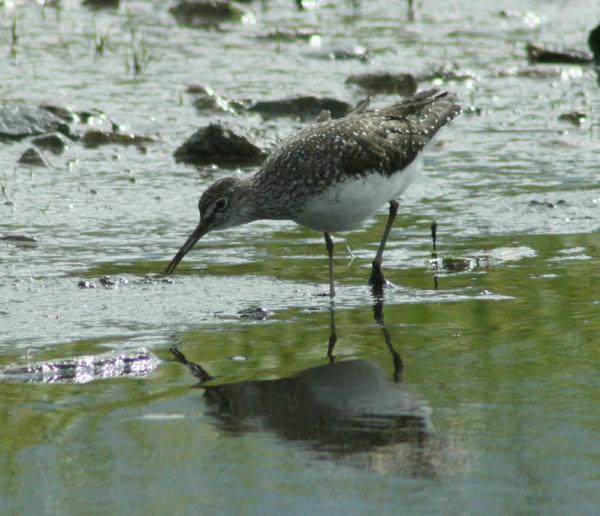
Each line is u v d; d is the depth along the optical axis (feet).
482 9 100.22
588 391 30.91
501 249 46.29
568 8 100.22
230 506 24.94
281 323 37.93
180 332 37.06
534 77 79.36
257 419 29.53
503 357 33.78
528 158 61.11
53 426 29.27
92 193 55.36
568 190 54.95
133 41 86.63
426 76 78.28
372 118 43.91
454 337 35.88
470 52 85.76
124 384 32.27
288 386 31.83
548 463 26.68
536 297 39.93
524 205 52.65
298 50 86.89
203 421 29.48
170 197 54.90
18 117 65.41
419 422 29.12
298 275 43.83
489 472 26.35
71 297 40.91
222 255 46.55
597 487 25.53
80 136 65.26
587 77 79.51
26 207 53.01
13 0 98.63
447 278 42.88
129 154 62.64
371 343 35.50
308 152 41.11
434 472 26.35
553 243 47.06
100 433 28.76
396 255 46.21
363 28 93.50
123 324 37.96
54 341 36.06
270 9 100.94
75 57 82.99
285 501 25.12
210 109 70.23
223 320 38.40
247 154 61.67
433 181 57.00
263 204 42.01
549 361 33.35
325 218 41.86
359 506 24.86
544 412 29.53
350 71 80.59
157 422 29.45
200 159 61.72
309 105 70.08
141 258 46.01
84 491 25.75
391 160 42.42
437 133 46.16
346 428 28.84
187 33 91.71
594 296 39.75
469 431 28.48
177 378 32.63
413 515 24.43
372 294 41.19
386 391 31.24
